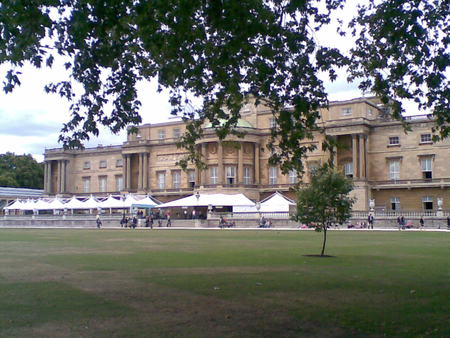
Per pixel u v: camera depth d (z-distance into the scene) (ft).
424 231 202.18
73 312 42.91
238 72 54.39
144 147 376.27
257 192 326.65
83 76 53.26
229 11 44.16
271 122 331.57
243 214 274.57
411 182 289.74
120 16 45.57
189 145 67.05
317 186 97.35
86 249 110.63
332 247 115.14
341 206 96.63
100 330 36.91
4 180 472.44
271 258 88.12
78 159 422.82
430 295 50.57
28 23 39.42
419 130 293.43
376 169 304.71
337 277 63.21
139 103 57.11
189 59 51.57
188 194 353.92
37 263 80.64
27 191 462.60
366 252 101.19
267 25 50.08
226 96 63.67
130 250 107.04
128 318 40.68
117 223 292.61
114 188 401.49
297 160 57.21
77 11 40.91
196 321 39.65
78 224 298.76
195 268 73.10
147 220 279.08
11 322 39.34
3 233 198.18
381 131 304.91
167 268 73.26
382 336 35.40
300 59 55.26
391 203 298.35
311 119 54.75
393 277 63.31
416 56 54.95
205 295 50.62
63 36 48.32
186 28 45.96
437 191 283.79
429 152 288.92
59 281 60.39
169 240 144.46
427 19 56.85
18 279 62.18
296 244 125.39
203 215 315.78
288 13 52.01
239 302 47.06
